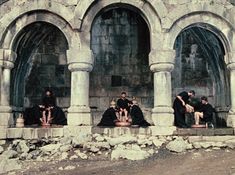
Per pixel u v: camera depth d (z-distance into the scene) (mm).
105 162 9242
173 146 9914
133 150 9711
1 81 11758
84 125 11242
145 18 11953
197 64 14945
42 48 15359
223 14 11695
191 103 14586
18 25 11945
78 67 11477
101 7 11758
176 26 11656
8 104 11805
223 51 12758
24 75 15016
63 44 15336
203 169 8109
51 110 12531
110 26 15281
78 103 11398
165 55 11367
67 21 11648
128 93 14922
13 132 11180
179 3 11633
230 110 11664
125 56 15148
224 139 10789
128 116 13062
